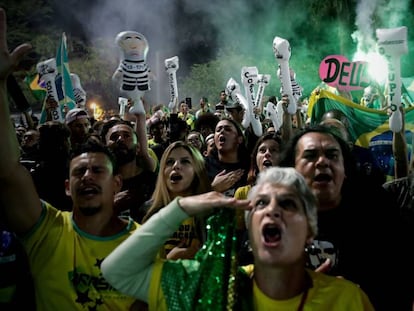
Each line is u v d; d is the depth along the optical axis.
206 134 8.25
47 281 2.77
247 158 5.67
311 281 2.26
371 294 2.81
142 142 5.22
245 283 2.29
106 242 2.86
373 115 6.46
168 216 2.26
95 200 2.90
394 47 4.71
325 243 2.86
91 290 2.76
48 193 4.66
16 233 2.82
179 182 4.04
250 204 2.18
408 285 2.89
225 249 2.26
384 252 2.88
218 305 2.17
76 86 9.48
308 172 2.88
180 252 3.51
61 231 2.85
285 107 5.85
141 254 2.26
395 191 3.16
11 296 2.75
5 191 2.71
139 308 2.76
